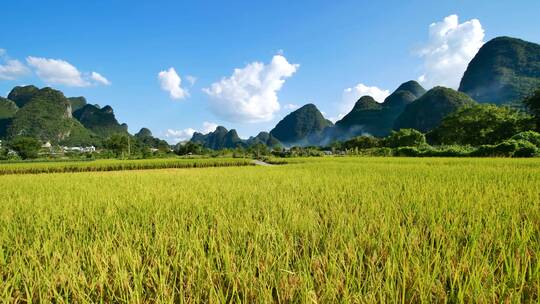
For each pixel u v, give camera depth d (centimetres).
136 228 334
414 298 179
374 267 203
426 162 1620
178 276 224
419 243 266
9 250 292
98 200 554
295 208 416
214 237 286
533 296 182
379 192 534
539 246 229
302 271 204
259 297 176
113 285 207
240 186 720
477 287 167
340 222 325
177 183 856
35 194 697
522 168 973
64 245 284
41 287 206
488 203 410
